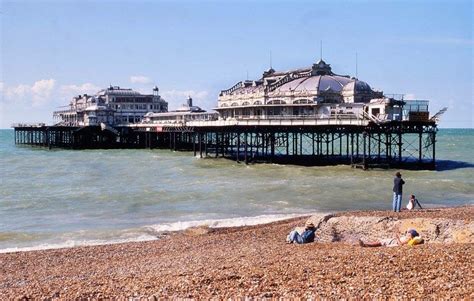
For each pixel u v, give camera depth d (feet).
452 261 64.85
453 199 183.62
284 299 56.29
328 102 325.42
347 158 307.58
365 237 94.12
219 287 62.23
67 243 118.73
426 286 56.54
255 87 382.01
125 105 618.44
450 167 283.38
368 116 256.52
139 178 260.21
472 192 199.21
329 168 273.33
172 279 67.67
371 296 55.06
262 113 350.02
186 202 180.45
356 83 324.39
